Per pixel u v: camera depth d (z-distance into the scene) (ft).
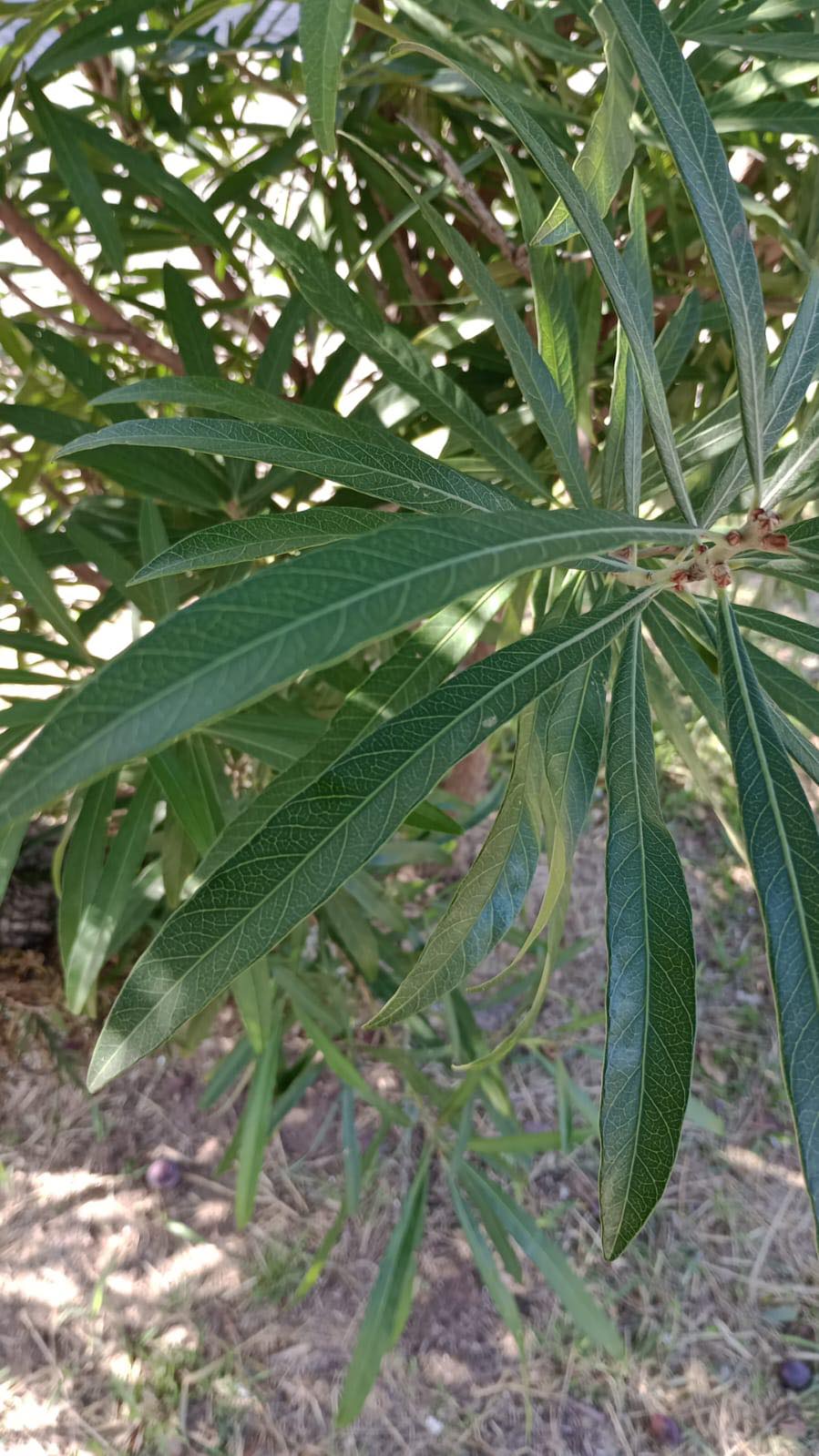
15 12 1.44
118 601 1.71
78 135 1.49
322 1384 2.56
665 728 1.11
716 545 0.76
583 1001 3.37
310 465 0.80
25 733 1.34
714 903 3.63
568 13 1.68
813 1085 0.58
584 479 0.90
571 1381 2.59
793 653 4.24
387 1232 2.83
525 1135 2.36
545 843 0.89
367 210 1.97
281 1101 2.48
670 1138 0.68
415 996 0.85
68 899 1.50
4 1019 2.72
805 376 0.77
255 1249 2.77
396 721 0.70
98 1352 2.57
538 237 0.90
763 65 1.32
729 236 0.68
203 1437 2.46
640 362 0.72
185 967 0.71
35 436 1.49
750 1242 2.84
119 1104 3.01
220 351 2.53
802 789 0.65
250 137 2.29
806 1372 2.59
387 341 1.01
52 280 3.15
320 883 0.70
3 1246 2.74
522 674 0.72
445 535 0.44
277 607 0.41
